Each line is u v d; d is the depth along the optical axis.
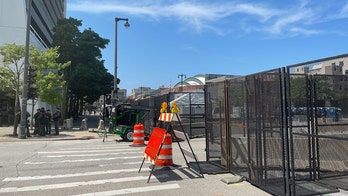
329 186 6.53
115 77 26.80
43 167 9.15
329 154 7.39
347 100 7.47
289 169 5.88
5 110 28.59
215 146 9.18
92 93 38.03
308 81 7.23
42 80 20.70
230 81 8.10
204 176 7.81
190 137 17.69
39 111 19.98
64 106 32.66
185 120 19.08
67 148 13.65
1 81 20.50
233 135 8.03
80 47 34.81
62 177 7.82
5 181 7.42
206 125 9.63
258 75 6.73
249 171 7.11
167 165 8.86
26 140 17.36
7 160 10.41
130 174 8.12
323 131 7.37
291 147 5.82
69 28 35.09
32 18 40.69
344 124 7.39
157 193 6.33
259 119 6.70
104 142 16.34
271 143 6.40
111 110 17.86
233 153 8.00
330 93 7.38
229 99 8.20
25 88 18.38
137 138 14.54
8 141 16.94
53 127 28.22
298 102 7.20
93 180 7.48
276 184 6.30
